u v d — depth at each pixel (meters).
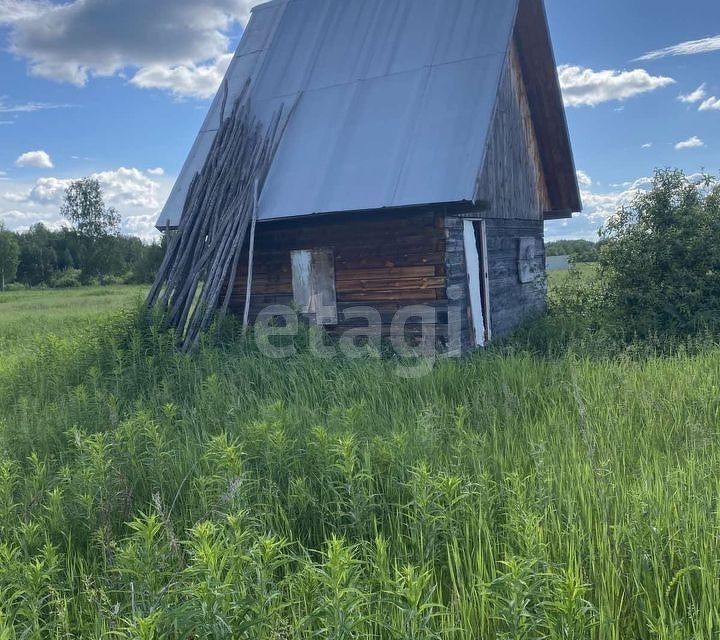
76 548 4.39
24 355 12.12
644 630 3.13
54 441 6.68
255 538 3.74
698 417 6.04
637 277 12.33
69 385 9.23
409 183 10.34
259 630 2.77
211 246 11.82
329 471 4.68
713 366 8.20
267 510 4.35
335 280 11.57
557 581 2.98
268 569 2.96
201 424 6.60
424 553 3.76
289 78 13.71
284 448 5.04
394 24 13.08
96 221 102.44
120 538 4.46
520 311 14.16
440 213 10.43
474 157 10.12
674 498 4.11
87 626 3.42
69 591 3.84
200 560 2.87
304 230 11.84
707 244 11.87
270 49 14.72
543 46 13.73
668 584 3.29
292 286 12.11
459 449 4.84
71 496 4.89
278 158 12.27
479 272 12.10
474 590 3.33
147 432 5.64
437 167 10.31
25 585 3.42
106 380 8.87
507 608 2.84
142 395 8.07
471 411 6.60
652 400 6.40
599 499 4.15
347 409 6.16
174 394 8.30
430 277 10.59
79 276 99.56
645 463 4.83
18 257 101.38
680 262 11.95
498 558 3.78
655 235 12.35
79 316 23.94
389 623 3.14
